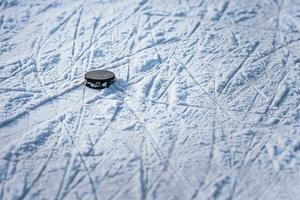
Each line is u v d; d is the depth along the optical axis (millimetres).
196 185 2924
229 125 3602
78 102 3916
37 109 3791
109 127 3545
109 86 4195
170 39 5285
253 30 5605
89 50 4988
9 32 5484
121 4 6312
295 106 3918
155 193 2854
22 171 3025
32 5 6305
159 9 6160
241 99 4020
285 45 5184
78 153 3223
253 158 3191
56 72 4484
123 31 5484
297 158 3197
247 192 2867
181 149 3277
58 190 2869
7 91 4070
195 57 4844
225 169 3074
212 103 3938
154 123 3604
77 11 6082
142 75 4434
